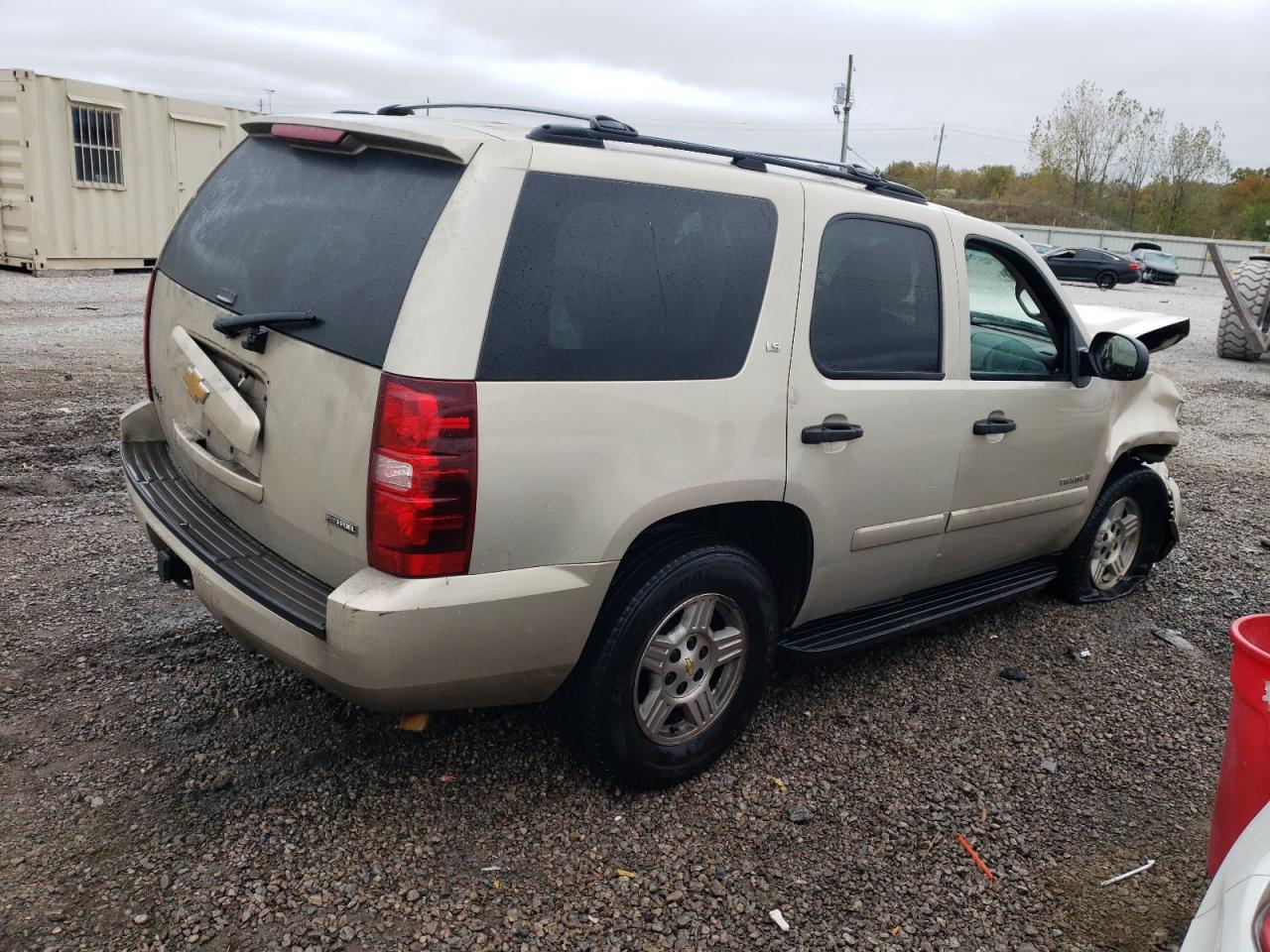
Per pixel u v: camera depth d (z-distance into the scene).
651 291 2.78
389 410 2.37
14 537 4.74
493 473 2.46
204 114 17.23
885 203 3.47
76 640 3.76
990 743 3.57
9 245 15.29
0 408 7.07
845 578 3.50
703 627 3.06
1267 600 5.11
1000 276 4.02
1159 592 5.14
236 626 2.72
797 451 3.13
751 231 3.02
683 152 3.09
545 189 2.58
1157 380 4.96
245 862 2.66
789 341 3.09
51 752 3.06
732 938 2.55
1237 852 1.87
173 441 3.36
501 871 2.72
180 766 3.04
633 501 2.72
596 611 2.74
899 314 3.50
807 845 2.93
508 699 2.79
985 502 3.94
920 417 3.52
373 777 3.06
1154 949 2.62
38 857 2.61
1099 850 3.02
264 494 2.78
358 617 2.39
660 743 3.06
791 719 3.63
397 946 2.43
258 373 2.76
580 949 2.47
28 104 14.52
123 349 9.73
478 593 2.49
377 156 2.74
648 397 2.74
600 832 2.91
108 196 15.93
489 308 2.45
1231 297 13.76
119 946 2.35
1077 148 67.69
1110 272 33.66
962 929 2.65
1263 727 2.49
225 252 3.08
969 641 4.41
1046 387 4.10
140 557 4.60
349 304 2.54
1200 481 7.50
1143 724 3.78
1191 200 65.50
